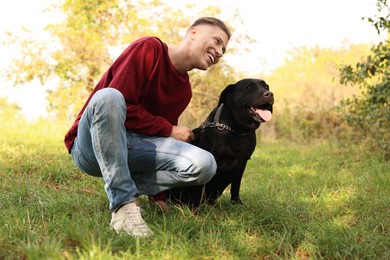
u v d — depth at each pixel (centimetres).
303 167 659
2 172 460
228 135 366
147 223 295
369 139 761
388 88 647
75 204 335
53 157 552
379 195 429
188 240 269
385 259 268
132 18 1085
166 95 317
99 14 1100
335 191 446
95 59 1105
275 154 843
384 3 599
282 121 1152
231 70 1055
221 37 318
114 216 277
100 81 314
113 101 265
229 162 370
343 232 298
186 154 288
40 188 392
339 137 1025
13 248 234
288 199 397
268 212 336
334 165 671
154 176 304
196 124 984
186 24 1101
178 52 314
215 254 256
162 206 346
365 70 662
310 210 369
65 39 1103
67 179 464
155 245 252
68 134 307
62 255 225
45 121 1012
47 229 269
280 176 576
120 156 270
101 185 432
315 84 1309
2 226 268
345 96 1191
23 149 580
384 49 639
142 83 298
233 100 371
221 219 313
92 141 272
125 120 293
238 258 253
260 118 362
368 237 294
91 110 268
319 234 291
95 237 255
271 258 266
